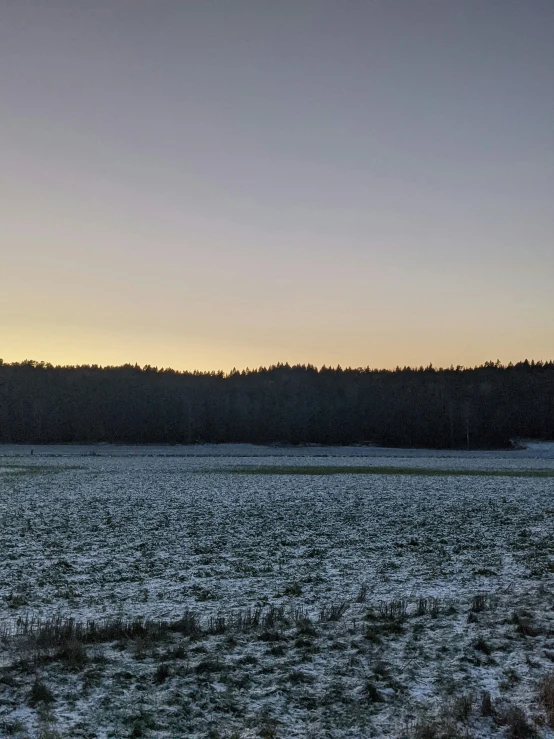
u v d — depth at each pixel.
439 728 8.27
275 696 9.30
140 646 11.31
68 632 11.84
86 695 9.29
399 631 12.30
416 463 78.81
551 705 8.74
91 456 93.56
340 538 24.05
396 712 8.83
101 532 25.33
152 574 17.91
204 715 8.71
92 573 18.05
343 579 17.28
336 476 55.56
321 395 161.62
